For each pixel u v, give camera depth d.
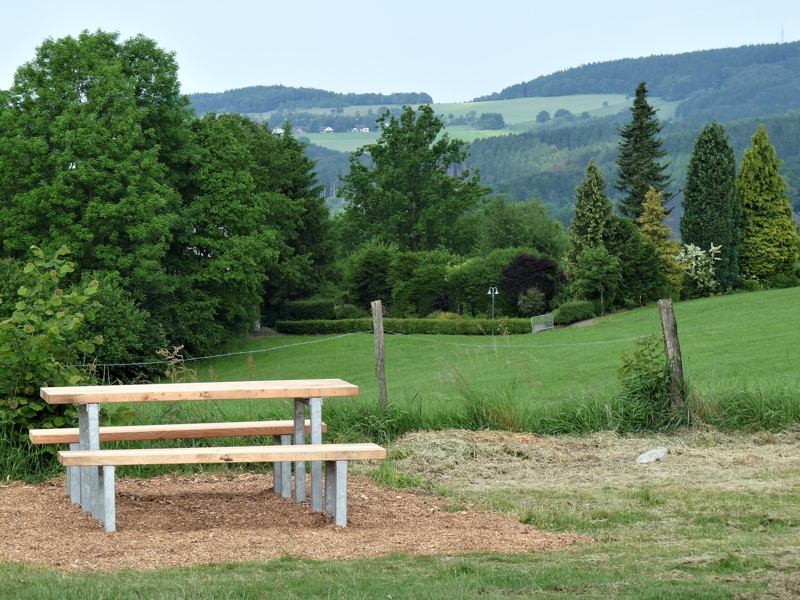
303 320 57.59
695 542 5.50
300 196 61.62
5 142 33.00
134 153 33.91
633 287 46.09
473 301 52.78
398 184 73.81
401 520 6.32
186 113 40.56
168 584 4.34
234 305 41.94
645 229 47.94
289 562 4.98
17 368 7.84
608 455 9.14
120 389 6.42
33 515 6.34
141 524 6.10
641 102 65.31
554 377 25.36
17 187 34.28
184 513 6.48
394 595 4.20
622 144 66.06
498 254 52.31
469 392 11.00
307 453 5.89
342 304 61.53
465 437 9.67
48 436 6.69
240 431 7.13
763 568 4.75
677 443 9.77
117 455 5.63
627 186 66.44
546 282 50.53
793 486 7.34
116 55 37.72
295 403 7.10
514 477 8.24
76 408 8.18
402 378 30.14
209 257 40.84
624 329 38.50
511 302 51.41
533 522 6.25
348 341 46.75
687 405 10.51
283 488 7.04
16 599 4.04
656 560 5.04
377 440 9.80
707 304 42.91
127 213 33.72
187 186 41.09
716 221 47.59
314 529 5.97
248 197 41.69
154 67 38.50
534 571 4.75
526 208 74.12
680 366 10.66
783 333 30.67
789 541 5.44
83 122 33.16
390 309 57.12
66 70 34.50
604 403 10.77
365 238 74.75
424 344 42.97
